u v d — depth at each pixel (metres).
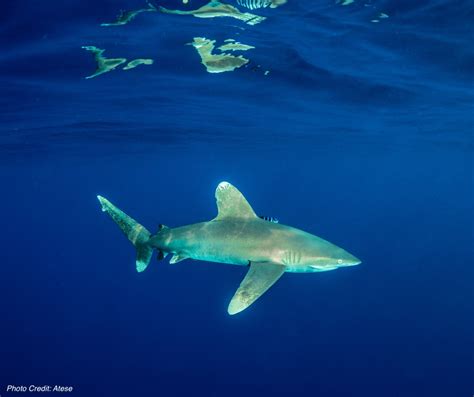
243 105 20.23
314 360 20.30
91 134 27.30
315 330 23.06
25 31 9.59
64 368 23.36
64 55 11.67
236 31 10.73
